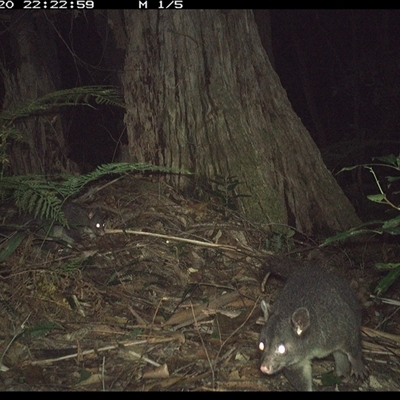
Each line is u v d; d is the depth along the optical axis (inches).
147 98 56.9
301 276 37.9
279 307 36.3
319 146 121.0
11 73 60.6
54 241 45.7
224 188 54.9
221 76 56.4
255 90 57.0
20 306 39.8
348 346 36.4
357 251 54.8
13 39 60.3
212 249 48.8
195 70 56.0
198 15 55.9
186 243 48.6
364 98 109.3
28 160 59.2
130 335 38.2
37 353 36.2
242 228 51.8
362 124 113.7
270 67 58.1
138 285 44.0
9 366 35.0
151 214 52.1
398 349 40.7
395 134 95.2
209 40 56.1
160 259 46.9
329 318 35.4
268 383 34.7
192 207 53.8
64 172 60.6
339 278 38.9
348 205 57.6
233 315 40.9
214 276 46.0
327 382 36.0
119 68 59.1
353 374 37.0
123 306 41.3
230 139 55.9
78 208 51.0
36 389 32.8
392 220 34.9
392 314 44.4
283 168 56.1
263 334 34.7
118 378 33.9
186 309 41.4
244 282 45.7
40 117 59.5
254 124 56.4
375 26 121.7
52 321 39.0
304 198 56.0
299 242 53.0
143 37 56.6
